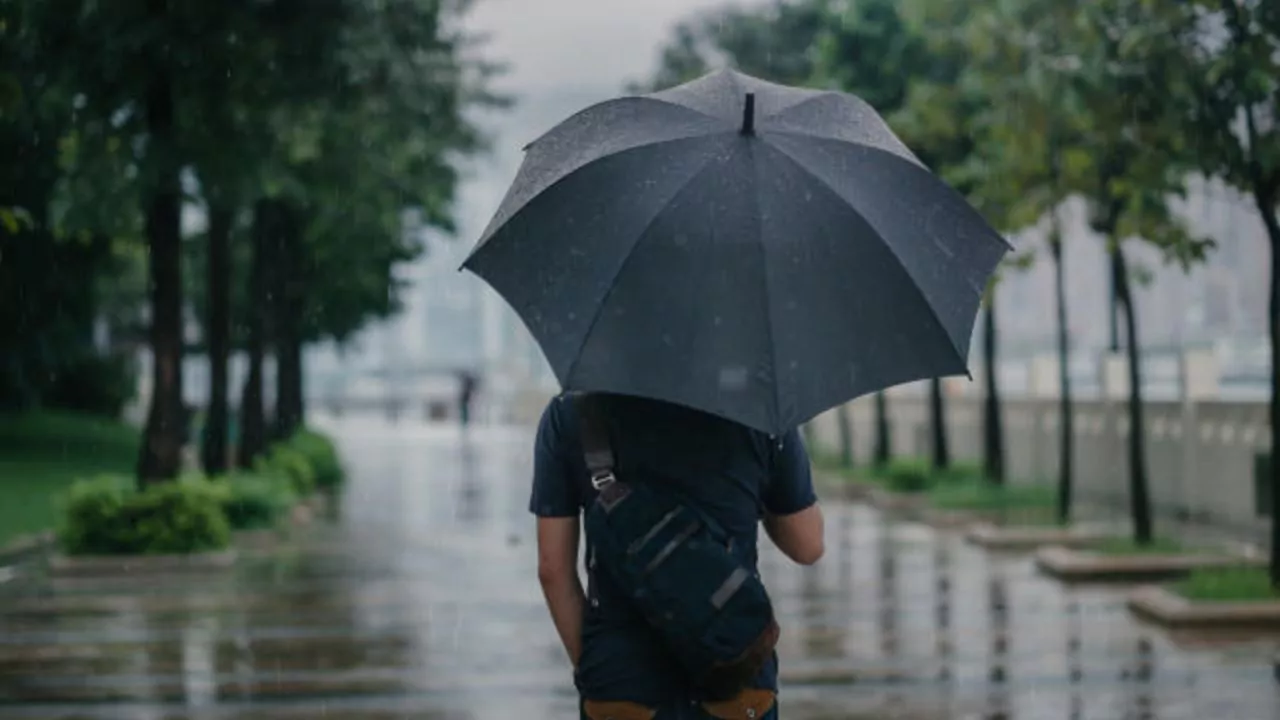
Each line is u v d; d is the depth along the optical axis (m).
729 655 3.21
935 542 18.22
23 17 12.34
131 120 15.46
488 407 64.62
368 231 24.06
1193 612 11.40
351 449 44.09
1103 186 14.76
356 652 10.84
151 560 15.98
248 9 14.92
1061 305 18.27
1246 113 11.44
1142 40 11.74
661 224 3.34
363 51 15.55
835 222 3.40
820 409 3.26
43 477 27.34
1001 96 14.52
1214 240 13.87
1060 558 14.88
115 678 9.90
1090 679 9.50
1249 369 31.64
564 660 10.43
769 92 3.69
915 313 3.39
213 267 20.55
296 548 18.17
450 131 21.52
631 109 3.63
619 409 3.41
